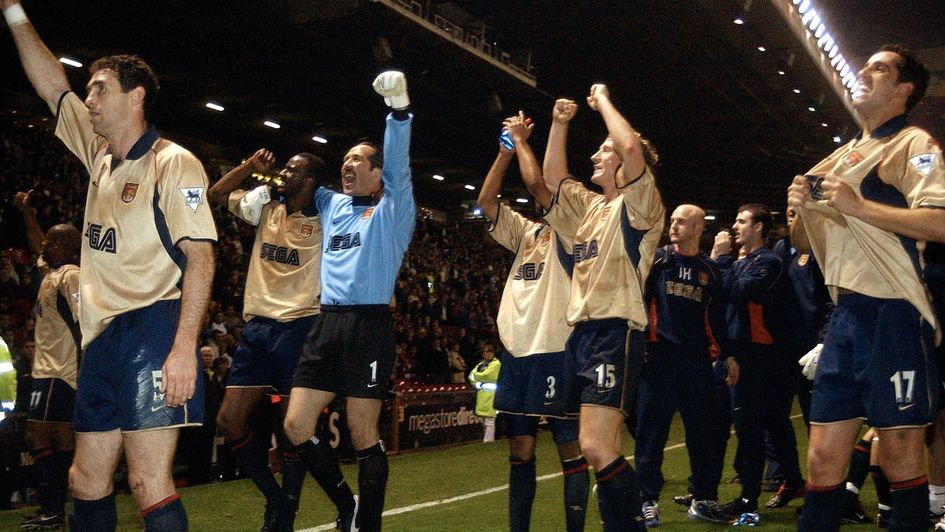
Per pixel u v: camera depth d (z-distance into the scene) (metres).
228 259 16.86
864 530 4.94
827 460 3.04
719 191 35.91
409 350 16.52
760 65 23.23
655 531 5.03
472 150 28.78
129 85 3.07
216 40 19.55
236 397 4.81
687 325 5.19
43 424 5.55
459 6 20.42
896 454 2.93
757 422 5.32
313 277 4.93
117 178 3.06
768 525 5.18
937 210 2.78
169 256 3.03
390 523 5.59
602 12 20.47
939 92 23.42
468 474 8.30
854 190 3.08
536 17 21.05
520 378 4.26
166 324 3.00
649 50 22.61
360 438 4.11
